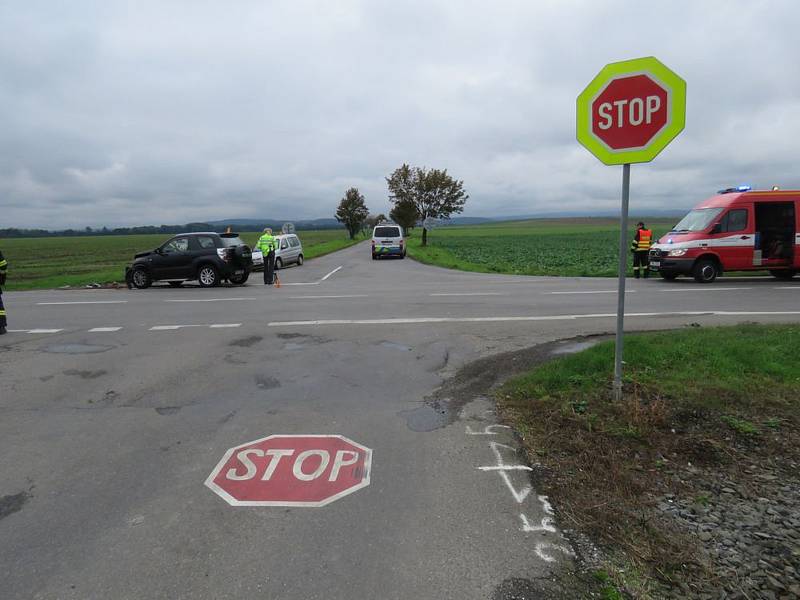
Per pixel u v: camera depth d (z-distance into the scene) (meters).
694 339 6.78
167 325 10.05
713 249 15.95
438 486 3.74
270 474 3.97
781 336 6.91
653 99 4.32
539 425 4.71
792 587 2.70
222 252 17.42
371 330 9.28
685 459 4.05
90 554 3.01
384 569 2.84
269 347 8.14
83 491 3.76
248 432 4.79
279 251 26.36
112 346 8.34
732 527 3.22
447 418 5.06
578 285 16.14
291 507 3.49
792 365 5.72
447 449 4.35
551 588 2.69
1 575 2.83
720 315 10.22
